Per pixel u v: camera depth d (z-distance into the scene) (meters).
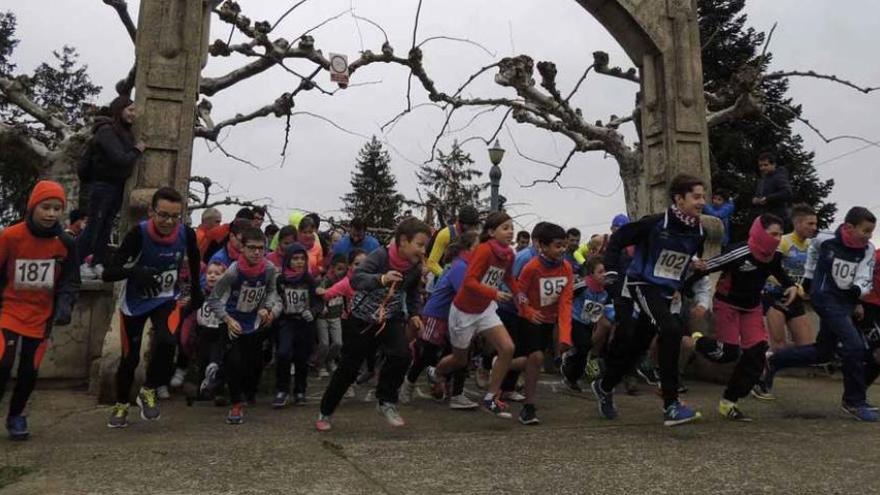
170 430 4.63
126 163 6.15
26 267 4.18
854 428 4.79
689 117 8.54
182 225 4.64
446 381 6.48
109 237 6.46
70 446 4.02
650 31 8.52
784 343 6.83
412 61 9.38
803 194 25.84
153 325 4.58
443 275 6.11
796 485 3.21
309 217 7.89
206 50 7.14
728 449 4.00
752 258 4.89
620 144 11.20
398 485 3.17
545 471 3.46
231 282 5.00
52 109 10.66
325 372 8.48
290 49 9.06
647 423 5.02
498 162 14.01
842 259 5.38
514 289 5.30
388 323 4.86
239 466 3.51
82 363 6.33
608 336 7.26
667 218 4.73
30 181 21.61
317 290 6.10
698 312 4.93
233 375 5.00
